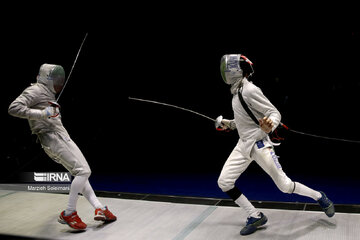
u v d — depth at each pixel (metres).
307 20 3.86
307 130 4.42
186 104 4.77
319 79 4.09
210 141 5.05
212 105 4.70
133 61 4.61
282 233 2.61
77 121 5.07
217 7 4.11
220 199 3.39
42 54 4.69
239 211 3.07
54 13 4.52
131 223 2.90
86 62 4.65
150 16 4.34
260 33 4.06
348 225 2.67
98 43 4.54
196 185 4.05
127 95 4.84
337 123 4.27
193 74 4.54
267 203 3.21
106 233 2.71
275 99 4.30
